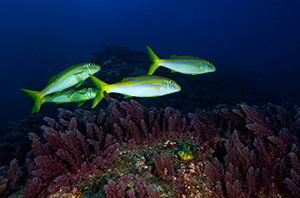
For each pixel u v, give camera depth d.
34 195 2.21
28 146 4.57
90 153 3.06
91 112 4.25
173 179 2.36
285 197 2.32
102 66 12.27
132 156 3.01
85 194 2.28
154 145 3.33
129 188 2.36
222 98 12.27
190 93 12.48
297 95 29.08
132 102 4.22
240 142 3.46
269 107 4.40
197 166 2.68
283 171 2.51
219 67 40.16
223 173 2.44
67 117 3.88
